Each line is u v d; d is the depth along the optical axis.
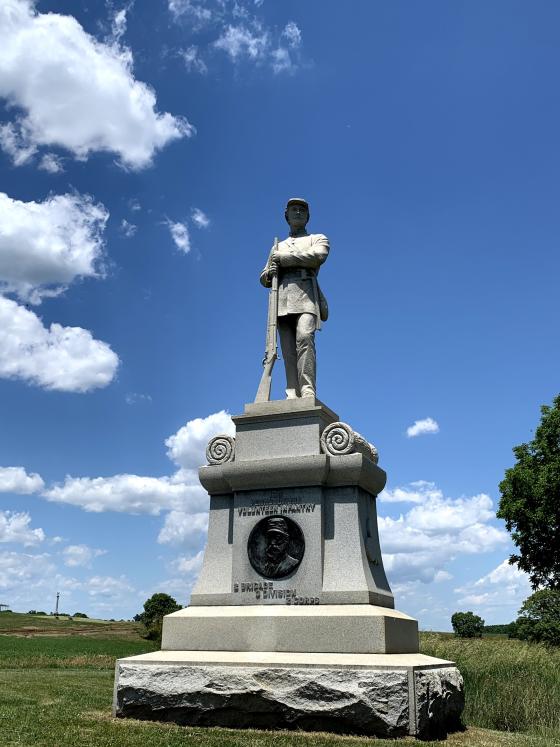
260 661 8.59
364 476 9.93
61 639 45.66
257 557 9.91
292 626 9.06
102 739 7.29
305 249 11.60
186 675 8.80
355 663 8.16
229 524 10.45
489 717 11.48
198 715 8.61
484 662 13.84
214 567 10.30
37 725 7.95
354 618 8.80
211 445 10.76
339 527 9.71
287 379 11.52
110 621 76.81
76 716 8.85
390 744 7.34
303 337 11.20
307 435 10.14
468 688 12.37
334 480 9.87
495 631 75.94
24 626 61.41
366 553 9.70
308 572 9.55
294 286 11.54
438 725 8.53
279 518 9.89
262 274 11.86
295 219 12.04
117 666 9.21
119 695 9.06
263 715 8.32
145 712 8.89
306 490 9.89
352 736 7.82
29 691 11.02
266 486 10.11
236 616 9.41
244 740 7.42
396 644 9.01
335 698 8.05
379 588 9.86
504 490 32.56
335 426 10.01
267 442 10.35
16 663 20.25
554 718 11.16
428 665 8.63
